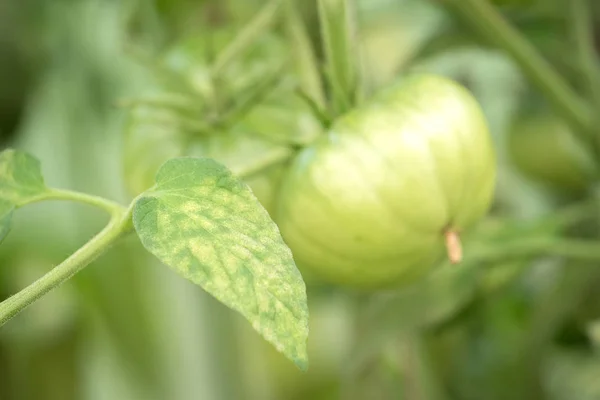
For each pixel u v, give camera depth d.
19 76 0.69
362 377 0.54
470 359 0.63
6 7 0.67
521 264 0.51
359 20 0.57
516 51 0.45
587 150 0.49
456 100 0.38
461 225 0.39
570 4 0.49
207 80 0.43
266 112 0.42
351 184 0.37
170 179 0.30
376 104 0.39
